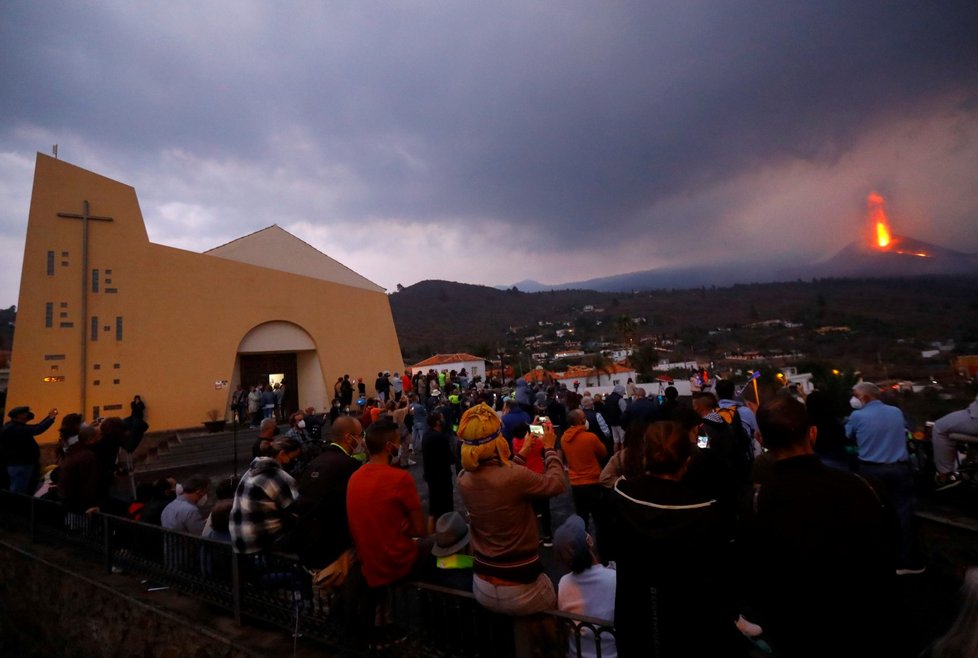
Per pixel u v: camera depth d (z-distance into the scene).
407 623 3.70
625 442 4.11
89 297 18.81
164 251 20.67
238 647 4.53
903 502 5.06
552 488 2.97
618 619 2.19
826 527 1.89
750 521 2.10
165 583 5.97
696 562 1.99
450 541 3.79
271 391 21.89
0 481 9.74
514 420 8.08
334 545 3.85
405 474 3.65
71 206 18.84
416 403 15.75
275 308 23.45
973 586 1.99
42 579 7.45
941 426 5.46
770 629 2.00
